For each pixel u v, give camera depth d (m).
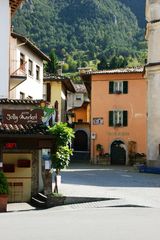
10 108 24.98
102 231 13.91
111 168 49.31
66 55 167.62
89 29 183.75
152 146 47.19
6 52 29.09
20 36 39.19
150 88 47.88
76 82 120.81
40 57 49.34
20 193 24.23
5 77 28.98
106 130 58.25
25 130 22.66
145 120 57.12
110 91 58.34
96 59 168.88
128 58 154.62
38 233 13.62
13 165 24.19
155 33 47.69
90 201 22.20
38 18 177.62
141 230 14.09
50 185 22.52
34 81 47.12
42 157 24.27
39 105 25.12
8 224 15.67
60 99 61.34
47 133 22.72
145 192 26.36
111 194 24.11
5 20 29.19
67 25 183.12
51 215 18.27
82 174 39.50
